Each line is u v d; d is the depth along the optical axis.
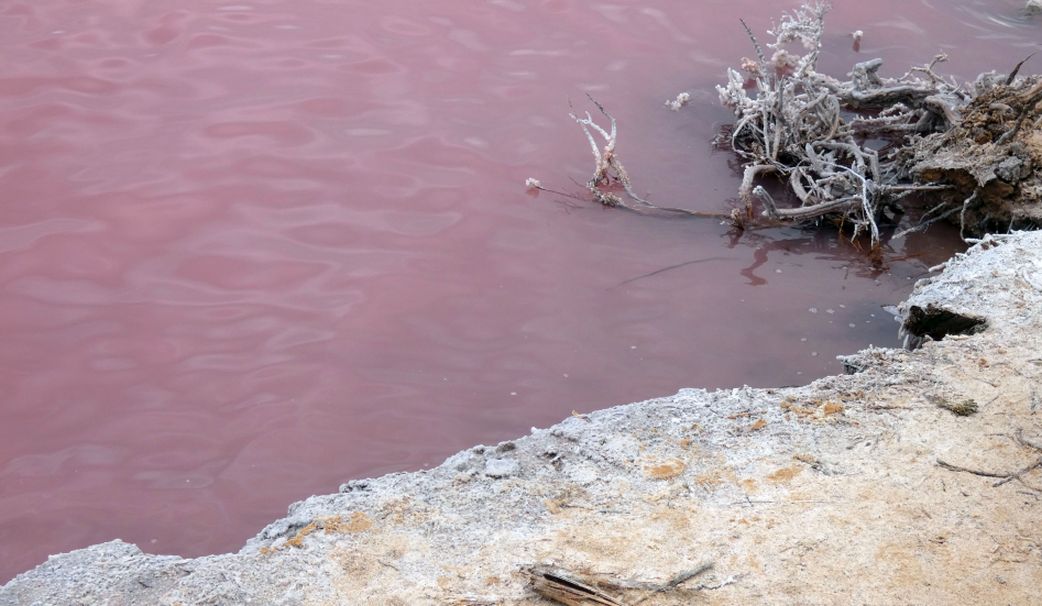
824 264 6.81
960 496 5.72
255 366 6.35
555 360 6.41
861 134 7.37
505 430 6.20
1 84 7.30
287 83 7.39
